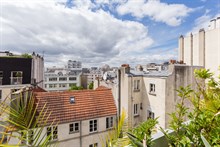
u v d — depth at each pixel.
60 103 14.50
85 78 36.06
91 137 14.55
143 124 2.90
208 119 2.26
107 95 17.55
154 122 2.85
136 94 16.02
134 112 16.12
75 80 104.44
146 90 15.86
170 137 2.49
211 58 26.52
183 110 2.74
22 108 2.33
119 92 16.44
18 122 2.13
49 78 97.25
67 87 102.00
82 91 16.72
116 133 2.83
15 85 26.22
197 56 29.34
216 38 25.73
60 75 100.31
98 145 14.76
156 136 2.61
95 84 25.50
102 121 15.31
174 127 2.61
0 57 26.52
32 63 30.75
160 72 16.95
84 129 14.27
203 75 2.72
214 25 29.12
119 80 16.53
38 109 12.90
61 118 13.39
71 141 13.55
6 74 26.89
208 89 2.69
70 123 13.68
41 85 40.41
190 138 2.31
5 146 1.66
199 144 2.29
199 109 2.49
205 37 27.80
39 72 37.94
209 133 2.21
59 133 12.95
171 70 13.91
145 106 15.96
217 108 2.19
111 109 16.33
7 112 2.06
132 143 2.32
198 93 2.66
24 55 37.84
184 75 14.23
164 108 13.31
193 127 2.37
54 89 98.12
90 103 15.88
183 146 2.26
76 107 14.87
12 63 27.64
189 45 31.38
